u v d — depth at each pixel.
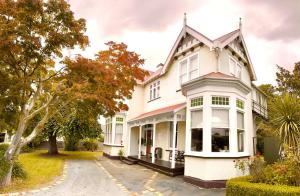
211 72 14.01
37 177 12.23
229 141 11.69
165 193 9.70
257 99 20.91
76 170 15.42
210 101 11.81
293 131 12.31
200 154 11.53
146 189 10.37
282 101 13.48
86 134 23.69
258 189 6.54
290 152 8.43
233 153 11.55
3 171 9.42
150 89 23.34
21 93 10.34
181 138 16.64
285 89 27.11
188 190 10.29
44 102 12.68
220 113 11.95
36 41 8.81
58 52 10.09
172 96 18.33
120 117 24.86
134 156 21.03
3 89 9.54
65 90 10.59
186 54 17.02
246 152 12.66
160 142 19.61
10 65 9.79
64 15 9.49
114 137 24.27
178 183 11.77
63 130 23.25
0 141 31.05
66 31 9.91
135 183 11.64
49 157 22.98
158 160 17.97
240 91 12.73
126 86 13.02
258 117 19.20
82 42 10.20
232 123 11.82
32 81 10.88
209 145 11.38
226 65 14.73
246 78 17.78
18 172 11.09
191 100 12.92
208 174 10.99
